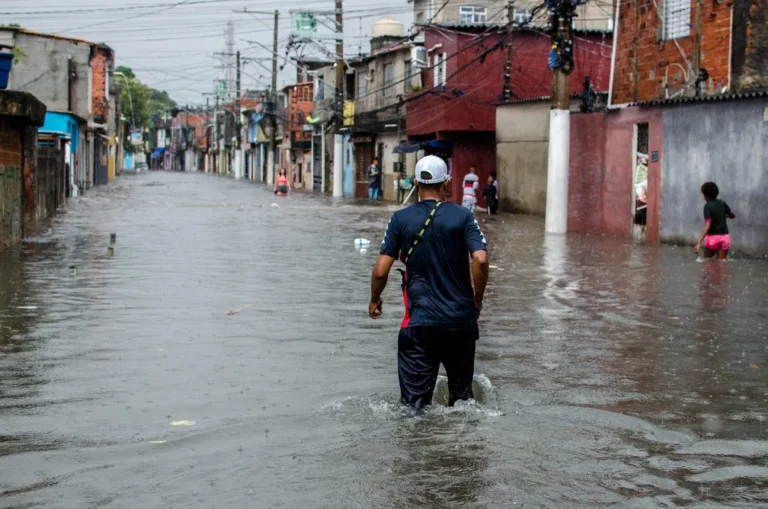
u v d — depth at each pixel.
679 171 20.22
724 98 18.47
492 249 18.70
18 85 42.50
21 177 18.95
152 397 6.46
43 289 11.89
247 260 15.77
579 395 6.59
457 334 5.88
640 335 9.08
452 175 37.12
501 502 4.41
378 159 46.88
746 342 8.74
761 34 19.50
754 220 17.77
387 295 11.70
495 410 6.04
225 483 4.68
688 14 21.30
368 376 7.12
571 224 25.08
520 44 35.50
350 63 51.00
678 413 6.12
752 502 4.45
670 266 15.55
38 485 4.66
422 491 4.54
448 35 36.16
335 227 24.50
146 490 4.59
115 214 29.17
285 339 8.64
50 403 6.30
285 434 5.52
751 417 6.03
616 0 24.30
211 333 8.91
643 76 23.05
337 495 4.49
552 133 23.39
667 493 4.55
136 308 10.41
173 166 151.12
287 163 71.50
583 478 4.75
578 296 11.82
